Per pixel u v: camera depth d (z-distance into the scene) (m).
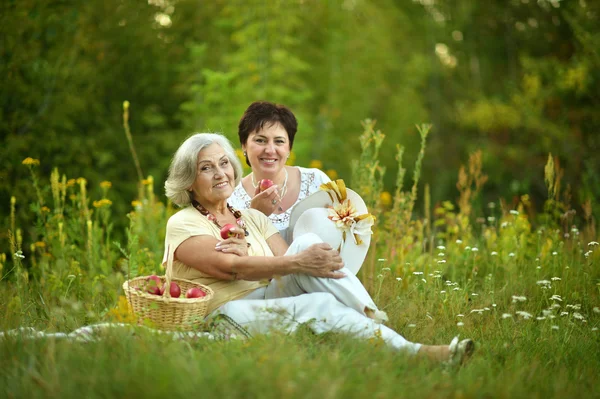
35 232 6.38
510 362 3.76
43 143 10.54
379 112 20.00
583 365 3.90
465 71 21.19
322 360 3.32
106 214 6.46
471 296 5.30
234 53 15.21
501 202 7.23
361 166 6.04
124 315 3.88
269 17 15.03
